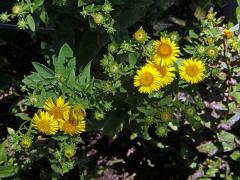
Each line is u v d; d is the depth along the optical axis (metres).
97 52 0.48
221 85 0.48
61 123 0.41
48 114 0.41
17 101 0.53
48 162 0.52
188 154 0.51
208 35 0.47
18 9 0.43
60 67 0.44
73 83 0.43
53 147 0.46
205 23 0.48
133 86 0.43
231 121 0.48
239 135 0.50
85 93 0.43
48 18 0.47
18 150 0.42
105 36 0.47
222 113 0.48
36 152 0.46
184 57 0.50
